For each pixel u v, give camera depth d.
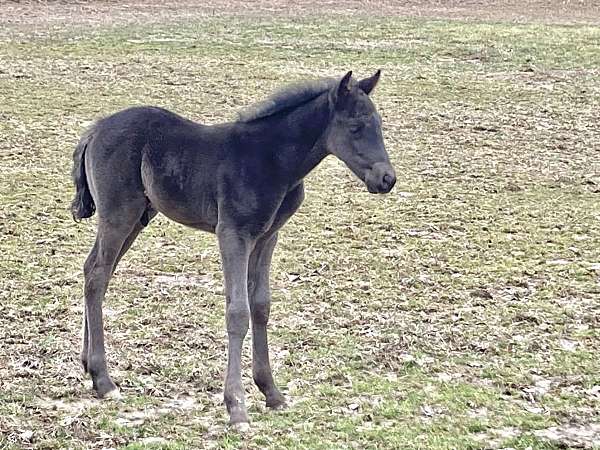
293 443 3.41
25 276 4.95
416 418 3.62
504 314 4.59
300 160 3.57
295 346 4.20
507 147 8.22
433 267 5.24
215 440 3.45
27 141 7.80
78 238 5.59
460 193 6.74
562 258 5.43
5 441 3.39
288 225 5.95
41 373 3.91
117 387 3.79
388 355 4.12
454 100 10.01
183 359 4.05
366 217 6.14
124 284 4.89
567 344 4.30
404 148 8.07
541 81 11.06
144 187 3.70
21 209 6.06
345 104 3.50
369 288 4.91
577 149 8.19
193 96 9.74
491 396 3.79
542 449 3.41
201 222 3.68
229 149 3.57
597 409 3.71
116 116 3.76
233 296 3.52
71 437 3.44
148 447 3.38
